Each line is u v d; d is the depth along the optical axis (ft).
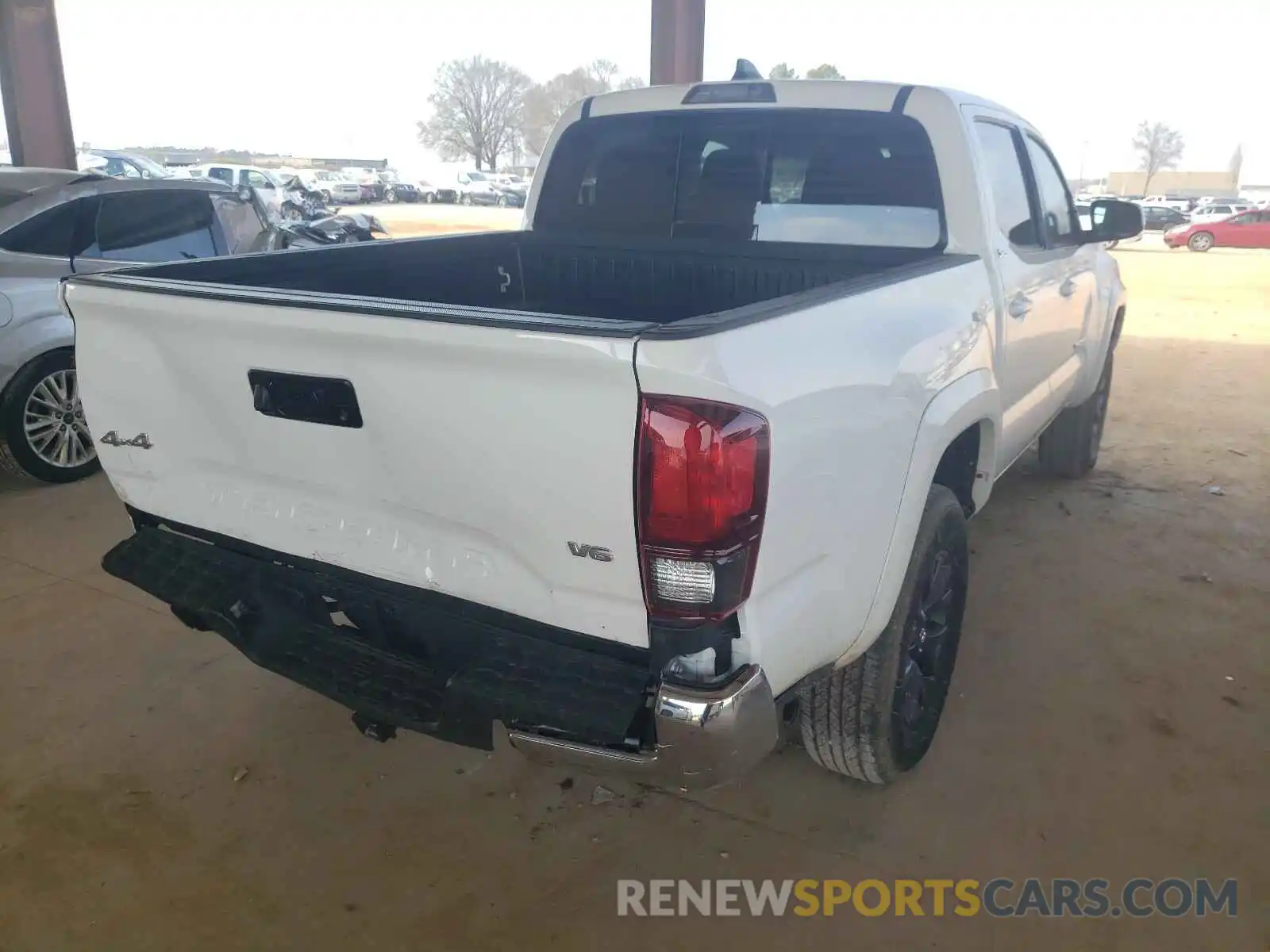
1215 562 14.53
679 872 8.29
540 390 5.78
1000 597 13.34
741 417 5.61
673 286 12.11
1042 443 18.06
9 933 7.59
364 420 6.63
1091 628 12.47
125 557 8.52
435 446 6.37
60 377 17.70
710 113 11.32
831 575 6.88
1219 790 9.27
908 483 7.81
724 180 11.55
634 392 5.50
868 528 7.28
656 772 6.07
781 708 7.11
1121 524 16.12
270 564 7.92
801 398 6.16
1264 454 20.34
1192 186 314.35
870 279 7.79
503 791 9.39
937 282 8.82
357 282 10.57
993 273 10.28
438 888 8.11
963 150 10.09
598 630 6.26
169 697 10.91
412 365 6.18
